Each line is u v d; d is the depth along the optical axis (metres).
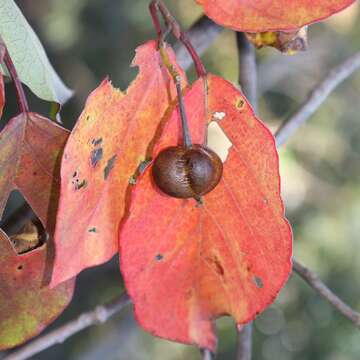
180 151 0.30
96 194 0.29
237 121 0.30
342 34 1.06
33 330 0.32
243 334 0.38
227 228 0.31
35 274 0.32
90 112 0.29
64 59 1.00
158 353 1.10
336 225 0.94
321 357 0.93
